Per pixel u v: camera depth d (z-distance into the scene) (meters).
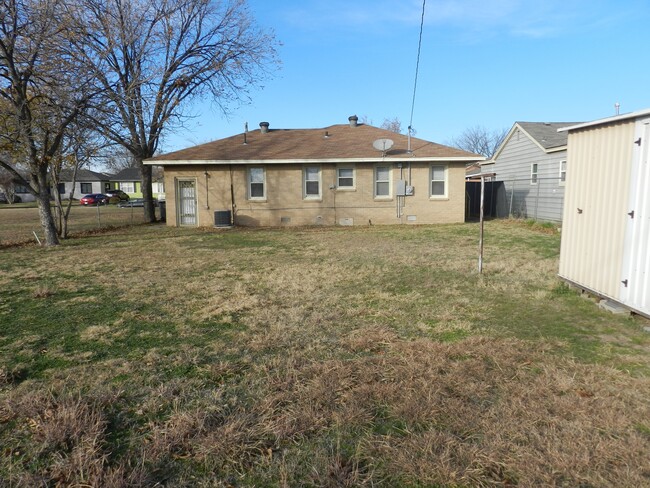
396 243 12.01
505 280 6.99
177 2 19.12
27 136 11.18
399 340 4.35
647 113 4.48
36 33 11.10
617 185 5.09
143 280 7.48
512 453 2.49
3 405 3.09
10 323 5.07
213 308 5.60
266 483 2.32
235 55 20.61
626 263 4.93
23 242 13.52
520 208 19.36
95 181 61.03
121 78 16.55
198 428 2.79
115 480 2.29
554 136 18.59
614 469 2.35
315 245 11.91
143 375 3.61
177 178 17.98
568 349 4.07
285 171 17.84
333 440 2.69
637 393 3.19
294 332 4.64
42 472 2.38
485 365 3.70
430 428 2.78
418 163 17.80
